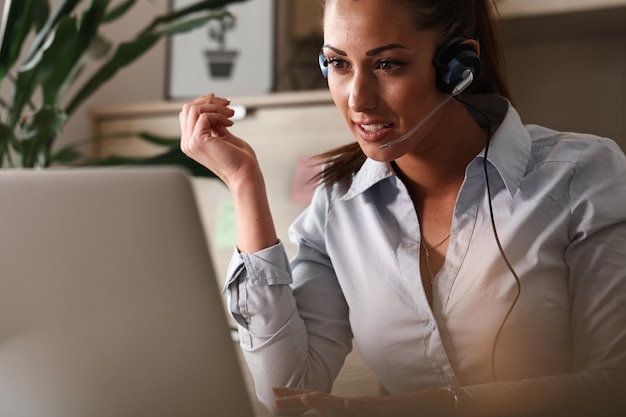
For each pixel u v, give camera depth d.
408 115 1.04
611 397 0.96
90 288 0.65
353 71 1.05
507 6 2.36
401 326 1.18
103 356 0.65
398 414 0.88
